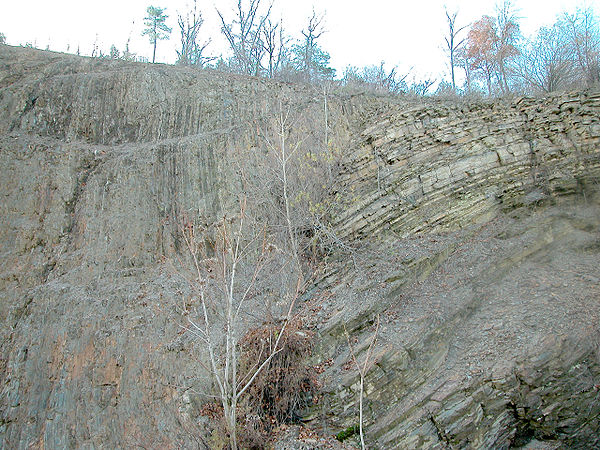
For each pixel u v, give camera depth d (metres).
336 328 11.38
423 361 10.38
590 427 9.22
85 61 21.72
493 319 11.14
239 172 17.02
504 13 31.92
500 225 14.37
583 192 14.55
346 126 19.08
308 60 31.11
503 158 15.66
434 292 12.25
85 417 11.23
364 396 9.87
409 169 15.70
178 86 20.12
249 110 19.47
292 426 9.89
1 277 14.56
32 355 12.52
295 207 15.28
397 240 14.39
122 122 19.33
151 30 42.53
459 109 17.52
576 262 12.52
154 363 11.98
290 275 13.59
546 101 16.89
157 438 10.39
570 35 26.70
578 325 10.19
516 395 9.49
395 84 27.91
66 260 14.98
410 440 9.09
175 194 16.88
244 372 10.37
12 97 18.80
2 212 15.78
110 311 13.40
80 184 16.86
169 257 15.51
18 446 11.09
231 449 8.74
